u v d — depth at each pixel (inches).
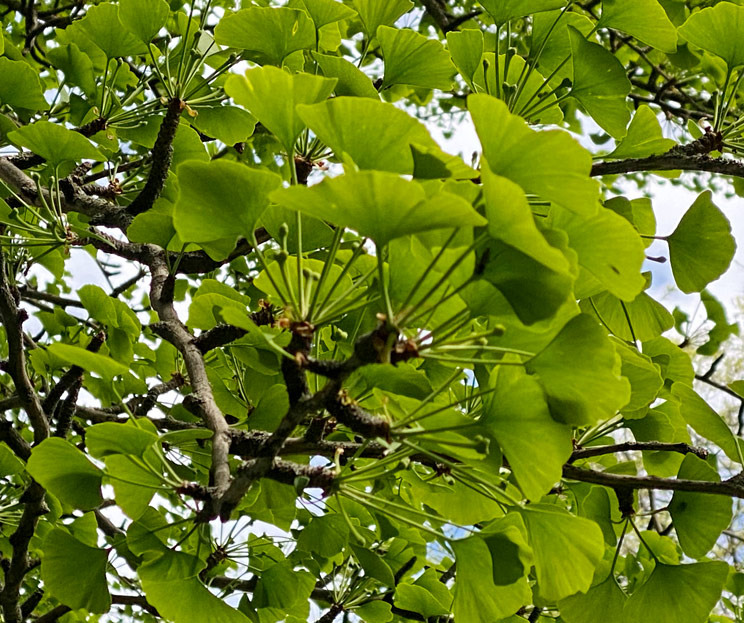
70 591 70.1
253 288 106.4
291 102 54.7
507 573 60.2
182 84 99.6
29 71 97.7
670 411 92.5
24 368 96.4
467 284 46.3
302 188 40.4
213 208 52.2
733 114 121.0
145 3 96.3
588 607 77.8
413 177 49.0
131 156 140.3
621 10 90.2
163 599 65.0
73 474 63.2
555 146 43.1
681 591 75.0
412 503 108.1
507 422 55.9
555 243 46.6
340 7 92.3
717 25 87.6
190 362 77.2
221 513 57.2
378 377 60.5
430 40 87.4
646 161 88.9
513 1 84.0
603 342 51.4
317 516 90.3
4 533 132.3
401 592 105.6
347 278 68.7
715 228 77.5
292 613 103.7
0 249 94.0
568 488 97.7
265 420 75.0
